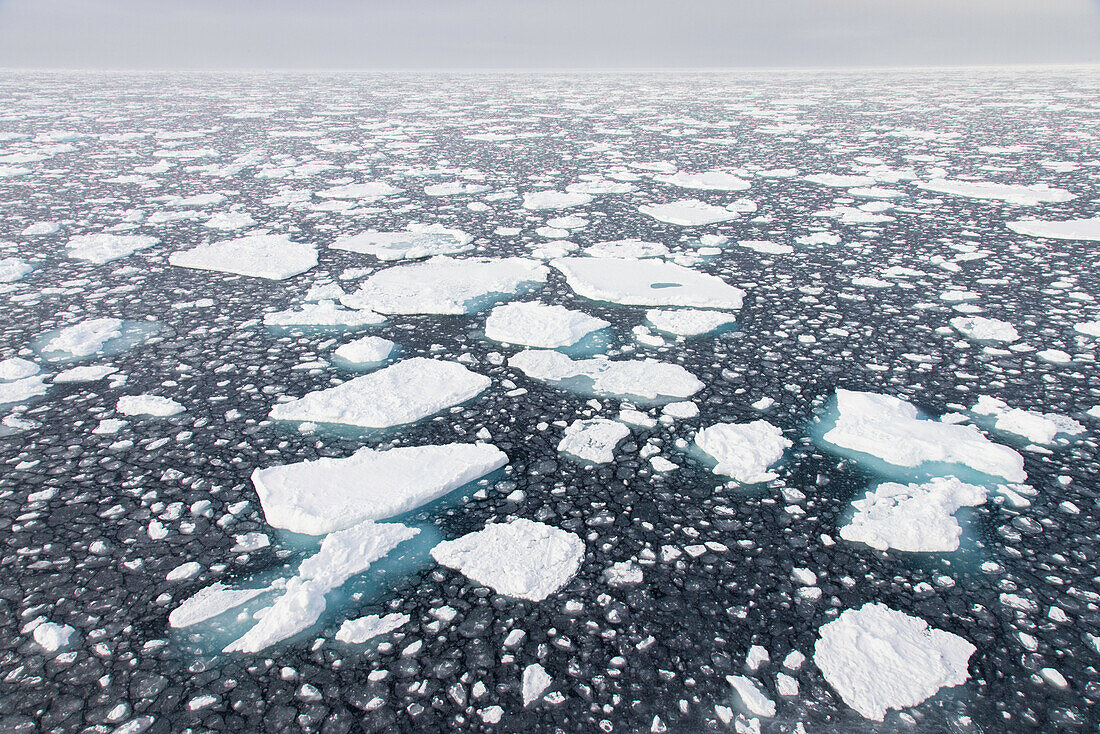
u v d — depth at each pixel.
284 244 78.56
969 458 38.94
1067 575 31.31
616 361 50.94
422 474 37.47
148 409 44.28
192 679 26.94
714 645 28.23
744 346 53.31
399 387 46.50
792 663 27.48
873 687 26.58
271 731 25.09
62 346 53.00
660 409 44.53
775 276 68.56
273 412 43.94
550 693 26.41
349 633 28.70
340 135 183.50
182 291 64.88
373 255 75.62
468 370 48.84
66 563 32.12
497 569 31.73
